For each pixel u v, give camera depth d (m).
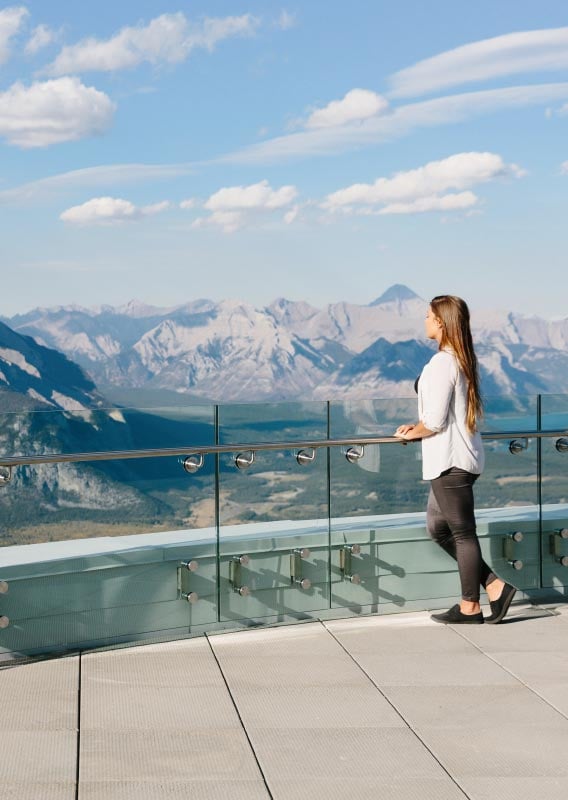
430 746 3.28
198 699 3.73
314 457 4.90
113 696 3.76
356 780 3.01
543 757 3.19
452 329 4.61
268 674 4.03
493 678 3.98
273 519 4.81
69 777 3.03
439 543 4.96
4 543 4.17
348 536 4.98
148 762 3.14
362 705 3.67
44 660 4.21
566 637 4.57
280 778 3.03
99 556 4.40
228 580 4.72
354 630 4.70
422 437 4.72
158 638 4.55
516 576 5.37
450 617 4.81
